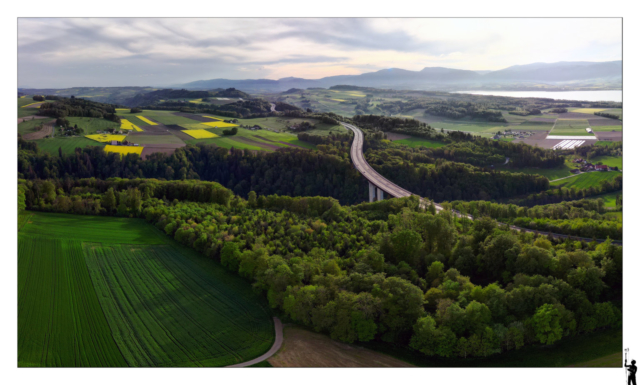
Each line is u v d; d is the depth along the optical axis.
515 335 65.00
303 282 85.06
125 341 72.56
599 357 63.47
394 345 68.75
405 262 95.69
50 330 75.31
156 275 97.31
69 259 102.81
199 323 78.19
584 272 76.62
